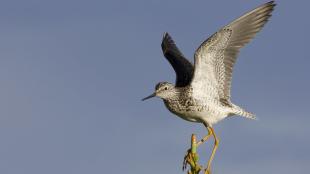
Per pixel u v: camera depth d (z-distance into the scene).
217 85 14.91
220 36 14.45
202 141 15.06
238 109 15.24
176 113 15.55
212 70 14.76
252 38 14.91
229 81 14.95
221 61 14.75
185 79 16.06
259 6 14.84
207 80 14.84
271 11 14.91
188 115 15.30
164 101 15.74
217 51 14.58
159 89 15.45
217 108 14.95
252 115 15.48
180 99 15.13
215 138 14.98
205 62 14.59
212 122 15.13
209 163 14.66
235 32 14.65
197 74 14.73
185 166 13.41
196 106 14.91
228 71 14.89
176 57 17.47
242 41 14.81
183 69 16.64
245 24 14.79
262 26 14.89
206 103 14.86
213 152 14.86
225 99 15.03
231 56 14.80
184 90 15.06
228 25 14.48
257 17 14.88
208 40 14.35
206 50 14.45
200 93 14.85
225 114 15.13
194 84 14.85
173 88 15.35
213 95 14.94
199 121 15.43
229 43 14.64
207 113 14.95
